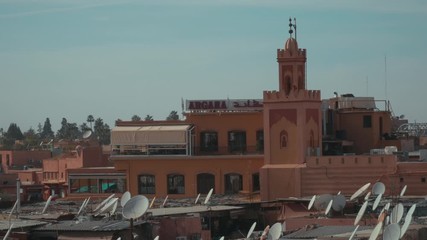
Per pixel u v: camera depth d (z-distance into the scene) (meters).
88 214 166.88
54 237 149.12
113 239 144.88
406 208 157.25
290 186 197.38
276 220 182.75
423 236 128.50
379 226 114.44
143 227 151.00
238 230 180.12
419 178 190.38
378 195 158.75
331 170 195.00
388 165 192.12
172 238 155.38
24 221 159.75
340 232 133.00
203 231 160.12
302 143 199.50
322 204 165.00
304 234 133.25
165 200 193.50
